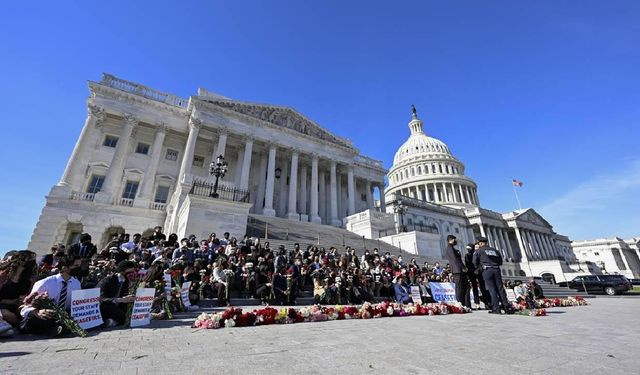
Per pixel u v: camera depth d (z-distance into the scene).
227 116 34.69
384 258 17.55
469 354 3.81
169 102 33.78
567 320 7.39
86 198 25.95
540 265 57.78
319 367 3.22
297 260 13.38
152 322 6.68
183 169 29.22
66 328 4.98
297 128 40.44
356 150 44.41
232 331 5.57
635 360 3.49
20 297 5.53
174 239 14.01
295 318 6.86
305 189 40.03
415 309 8.55
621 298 21.11
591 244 86.44
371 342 4.57
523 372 3.03
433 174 76.81
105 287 6.37
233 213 18.59
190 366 3.23
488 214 66.00
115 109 29.97
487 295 9.79
